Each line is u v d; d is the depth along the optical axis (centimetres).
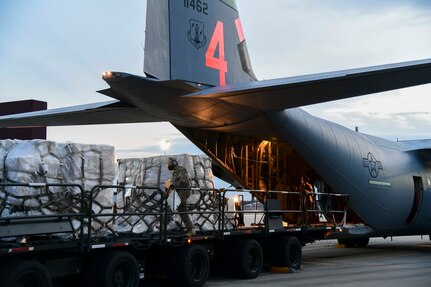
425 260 1410
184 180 925
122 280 793
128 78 838
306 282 972
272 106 1005
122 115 1088
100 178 805
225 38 1101
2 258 664
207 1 1057
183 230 974
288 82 845
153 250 921
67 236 752
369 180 1443
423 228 1722
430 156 1738
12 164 695
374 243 2125
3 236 636
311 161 1302
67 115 1072
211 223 1002
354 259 1438
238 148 1347
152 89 905
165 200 874
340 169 1355
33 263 657
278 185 1427
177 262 886
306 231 1205
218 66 1062
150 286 930
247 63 1182
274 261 1134
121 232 871
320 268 1213
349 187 1383
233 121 1163
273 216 1120
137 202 965
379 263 1329
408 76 834
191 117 1106
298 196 1446
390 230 1570
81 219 724
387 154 1577
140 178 1021
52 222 705
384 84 870
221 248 1036
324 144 1309
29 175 700
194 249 904
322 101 968
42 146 734
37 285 663
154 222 891
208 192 1045
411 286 930
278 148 1443
